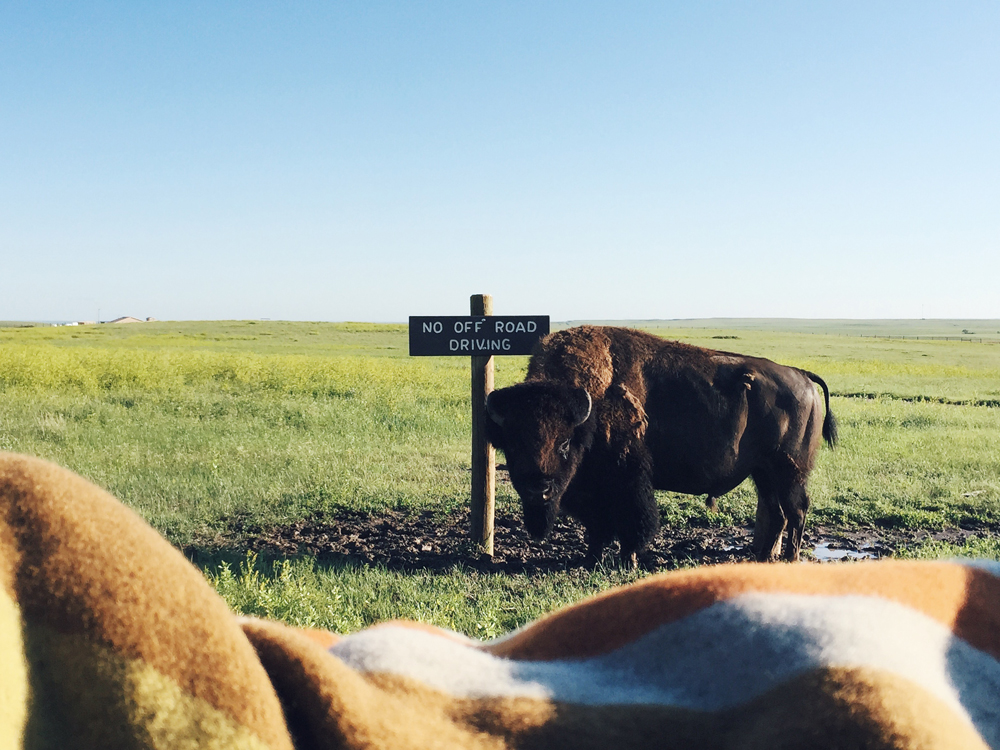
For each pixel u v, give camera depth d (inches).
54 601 25.7
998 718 31.8
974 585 37.0
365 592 189.3
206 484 310.7
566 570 230.2
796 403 253.8
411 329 249.1
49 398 575.8
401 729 29.6
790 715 29.0
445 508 297.6
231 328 3031.5
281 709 28.6
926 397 840.3
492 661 37.1
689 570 39.4
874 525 292.2
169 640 26.2
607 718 31.4
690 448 243.1
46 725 24.8
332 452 390.0
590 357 236.4
